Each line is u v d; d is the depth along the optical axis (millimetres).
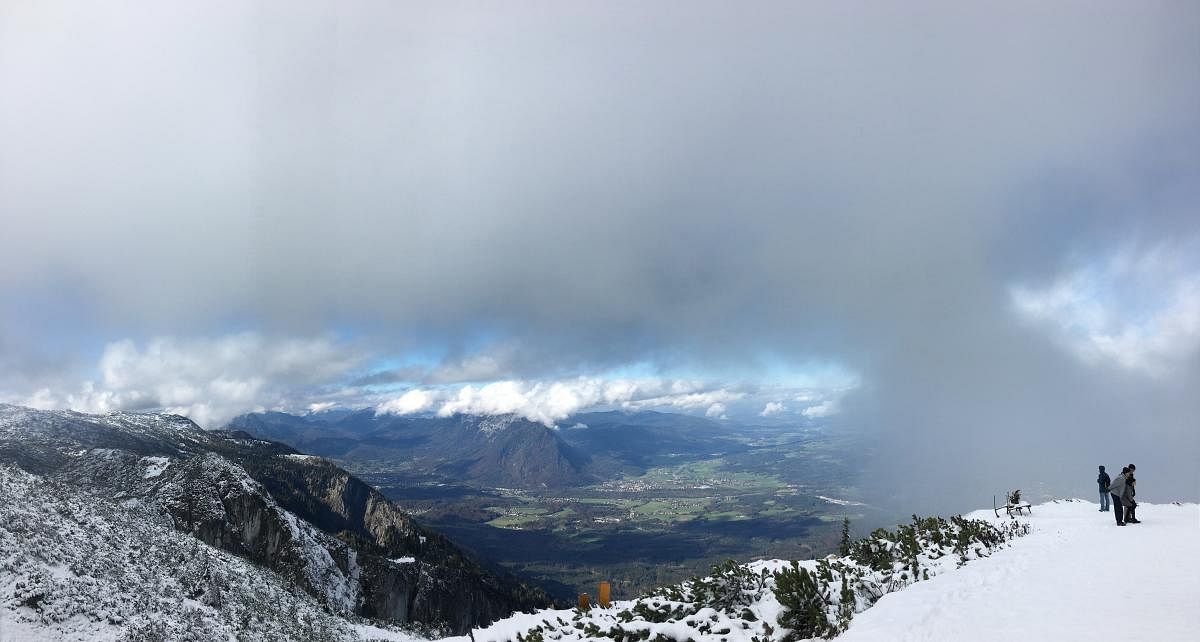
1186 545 17516
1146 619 10500
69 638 34781
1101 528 23406
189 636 43438
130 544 56469
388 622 115500
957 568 17984
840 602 15516
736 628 15758
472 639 19172
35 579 37438
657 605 18094
